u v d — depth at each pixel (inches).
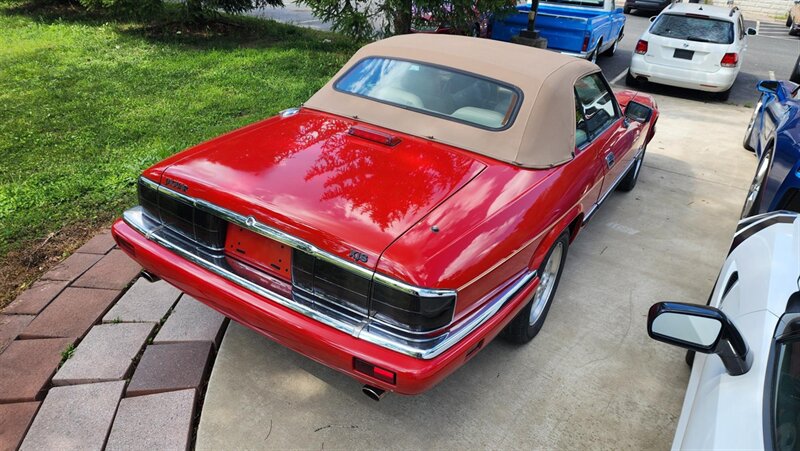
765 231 119.6
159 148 217.5
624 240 192.2
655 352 137.3
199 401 113.6
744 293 100.3
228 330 131.5
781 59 596.7
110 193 184.2
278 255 98.7
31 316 128.9
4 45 368.5
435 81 134.6
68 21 459.8
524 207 107.7
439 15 381.1
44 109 253.9
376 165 109.9
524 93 127.0
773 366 76.5
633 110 181.2
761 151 219.1
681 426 91.7
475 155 118.7
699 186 242.4
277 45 414.0
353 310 90.7
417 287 84.4
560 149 126.6
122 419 104.7
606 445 110.0
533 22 396.2
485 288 98.4
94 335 124.2
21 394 108.2
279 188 100.7
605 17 425.1
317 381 119.3
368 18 397.1
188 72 327.6
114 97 277.1
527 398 119.8
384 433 108.3
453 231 93.4
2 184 185.6
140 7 406.6
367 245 87.8
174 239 109.6
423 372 86.0
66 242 159.9
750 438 68.3
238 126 245.9
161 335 125.7
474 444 107.7
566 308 152.5
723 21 374.9
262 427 107.3
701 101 390.9
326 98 141.6
